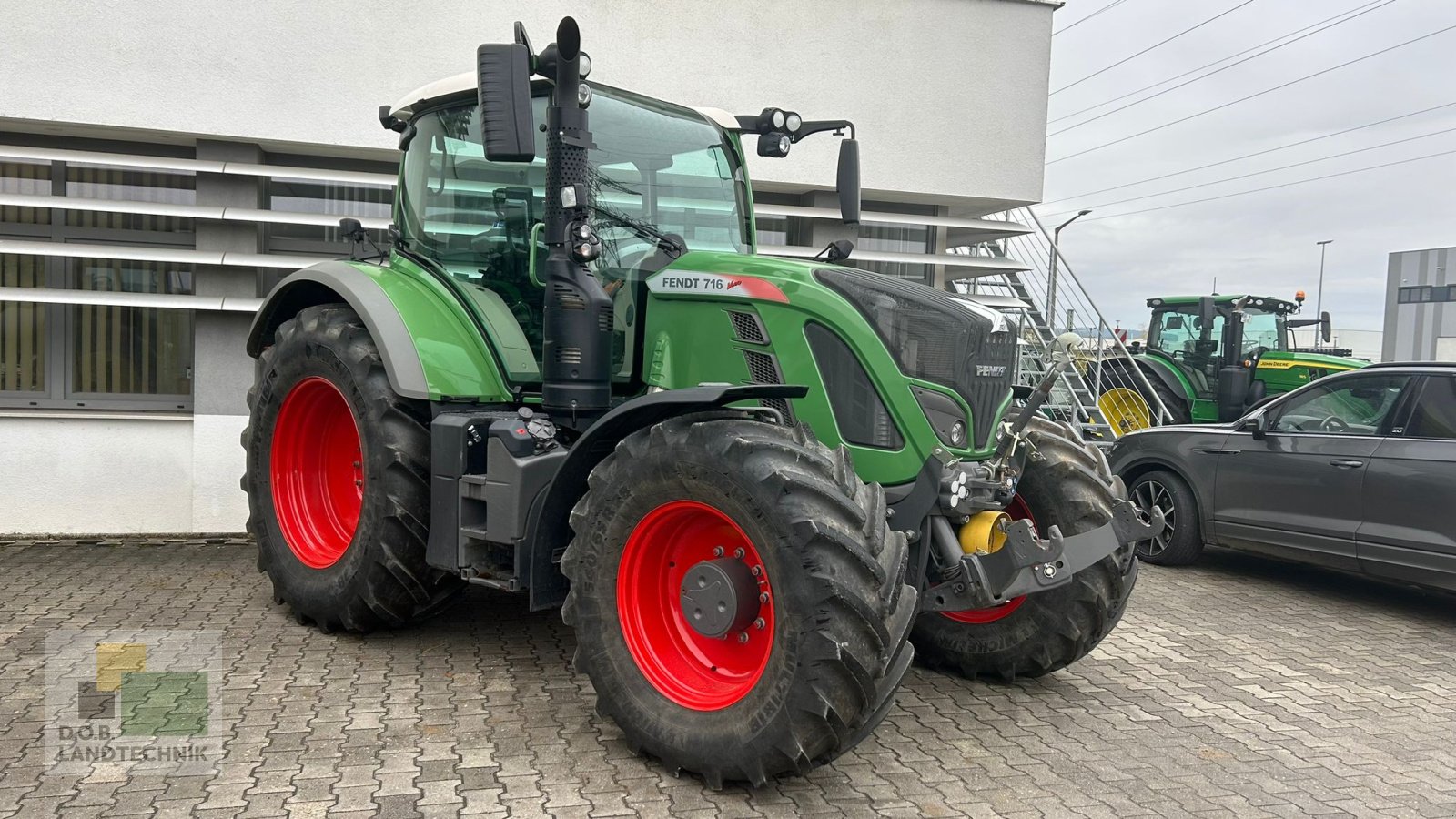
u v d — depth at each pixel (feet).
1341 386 19.93
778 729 9.32
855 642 9.18
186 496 21.66
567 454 11.66
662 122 14.03
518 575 11.82
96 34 20.02
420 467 13.57
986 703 13.05
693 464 9.93
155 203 20.93
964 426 11.45
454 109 14.58
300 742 10.63
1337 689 14.16
